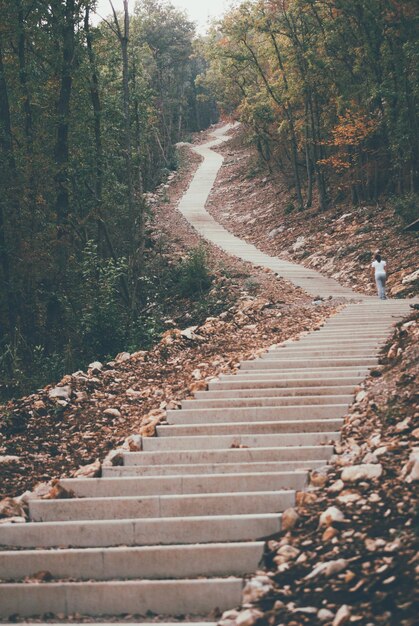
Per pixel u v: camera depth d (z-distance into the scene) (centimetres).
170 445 827
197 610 525
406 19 3155
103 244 3141
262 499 639
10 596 542
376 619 436
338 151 4059
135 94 3434
